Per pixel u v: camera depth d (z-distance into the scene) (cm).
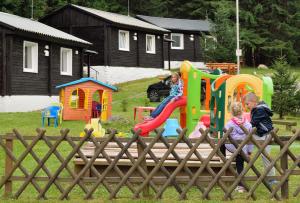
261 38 5600
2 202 780
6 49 2477
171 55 4572
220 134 1312
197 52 4678
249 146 870
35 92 2691
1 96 2461
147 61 3916
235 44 4272
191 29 4591
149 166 925
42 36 2639
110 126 1908
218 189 880
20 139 798
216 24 4325
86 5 5403
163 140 791
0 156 1242
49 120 1997
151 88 2961
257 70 4744
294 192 837
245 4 5791
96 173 796
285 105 2359
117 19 3762
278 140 795
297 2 5912
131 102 2848
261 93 1384
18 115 2242
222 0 5688
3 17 2642
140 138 788
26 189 899
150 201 775
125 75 3712
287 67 2406
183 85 1474
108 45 3600
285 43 5594
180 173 927
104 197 821
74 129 1856
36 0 4494
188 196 828
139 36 3847
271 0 5734
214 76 1543
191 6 5888
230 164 790
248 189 802
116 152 1031
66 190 796
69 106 2169
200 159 793
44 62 2770
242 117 875
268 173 820
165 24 4503
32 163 1155
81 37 3688
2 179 808
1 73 2469
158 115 1461
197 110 1472
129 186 792
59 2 5016
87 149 1073
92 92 2186
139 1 5775
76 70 3092
